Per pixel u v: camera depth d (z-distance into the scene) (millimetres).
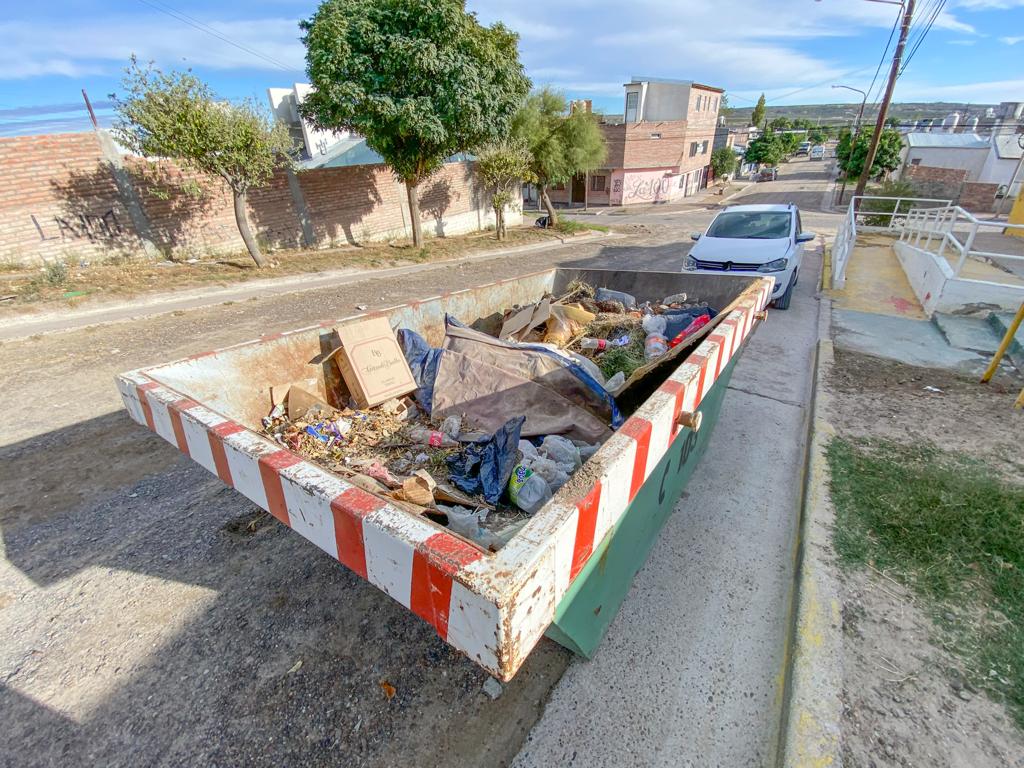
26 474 3568
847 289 9250
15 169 8531
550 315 3787
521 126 18312
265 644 2258
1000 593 2410
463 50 10641
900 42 17781
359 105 10469
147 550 2828
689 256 8047
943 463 3496
